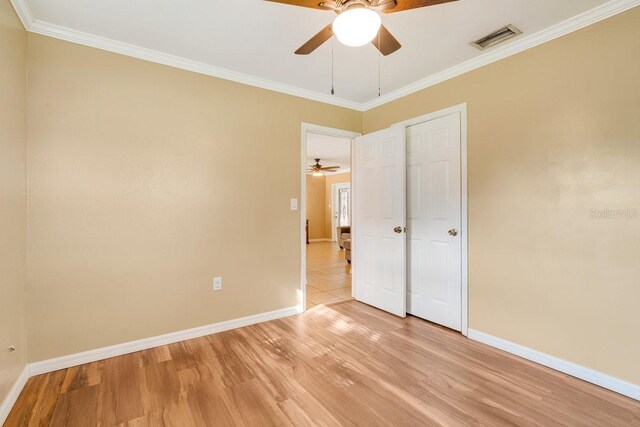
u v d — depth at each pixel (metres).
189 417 1.69
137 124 2.45
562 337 2.13
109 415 1.70
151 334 2.51
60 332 2.18
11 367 1.79
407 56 2.55
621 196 1.88
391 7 1.48
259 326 2.96
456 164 2.78
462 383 2.00
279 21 2.09
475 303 2.64
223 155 2.84
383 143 3.32
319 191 10.69
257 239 3.04
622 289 1.88
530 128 2.28
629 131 1.85
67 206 2.19
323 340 2.64
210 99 2.78
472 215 2.65
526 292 2.31
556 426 1.61
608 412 1.72
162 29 2.18
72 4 1.91
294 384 2.00
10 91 1.79
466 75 2.69
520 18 2.04
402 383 2.00
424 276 3.09
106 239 2.33
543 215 2.22
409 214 3.23
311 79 3.03
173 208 2.60
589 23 1.99
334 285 4.50
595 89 1.98
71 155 2.21
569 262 2.10
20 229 1.94
